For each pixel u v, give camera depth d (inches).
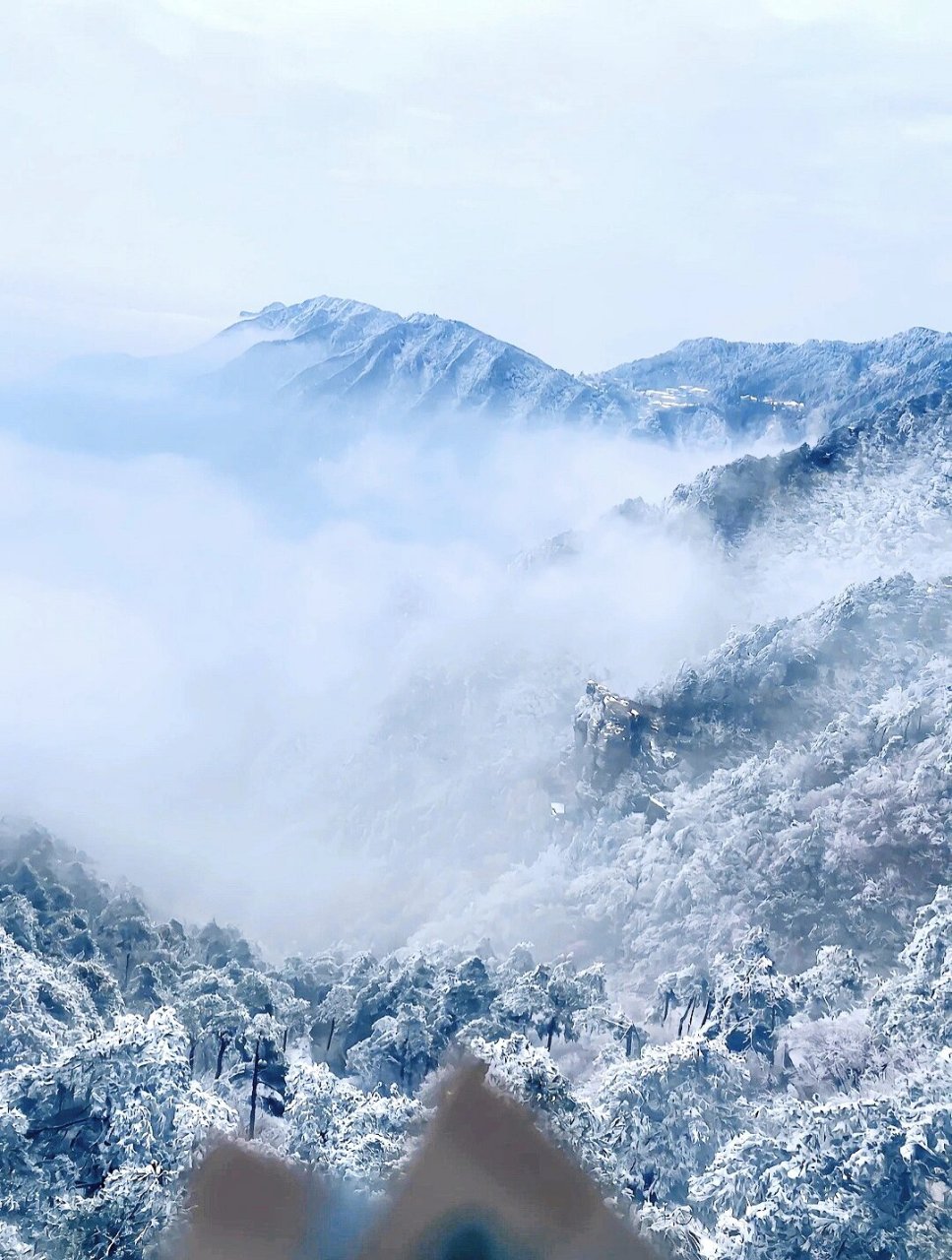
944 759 4923.7
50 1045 2610.7
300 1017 4170.8
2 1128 1786.4
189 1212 1171.9
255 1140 1763.0
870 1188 1700.3
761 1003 3201.3
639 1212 1196.5
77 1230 1526.8
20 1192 1701.5
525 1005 3595.0
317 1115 1914.4
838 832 4825.3
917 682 6402.6
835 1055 2807.6
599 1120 1603.1
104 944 4756.4
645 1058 2357.3
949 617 7317.9
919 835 4596.5
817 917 4493.1
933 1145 1752.0
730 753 6884.8
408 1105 1950.1
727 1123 2262.6
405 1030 3334.2
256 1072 2731.3
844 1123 1822.1
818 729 6771.7
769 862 4950.8
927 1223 1653.5
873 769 5393.7
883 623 7357.3
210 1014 3203.7
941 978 2751.0
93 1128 1836.9
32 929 4279.0
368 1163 1494.8
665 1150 2150.6
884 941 4215.1
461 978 3789.4
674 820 6013.8
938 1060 2012.8
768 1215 1678.2
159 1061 1878.7
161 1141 1736.0
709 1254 1656.0
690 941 4781.0
